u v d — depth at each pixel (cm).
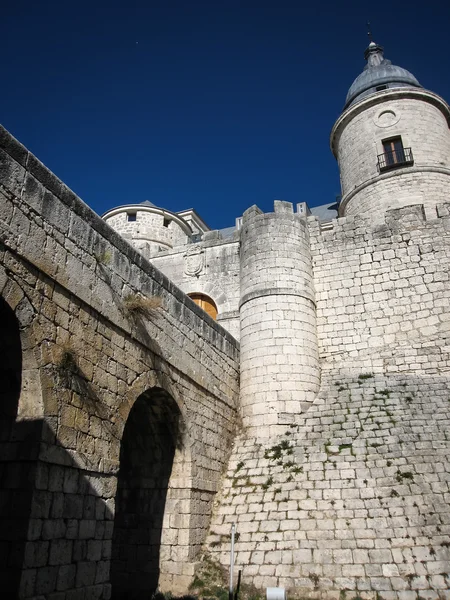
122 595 1215
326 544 1133
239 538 1239
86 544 845
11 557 711
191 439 1327
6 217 779
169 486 1304
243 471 1443
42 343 816
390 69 2906
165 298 1273
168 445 1338
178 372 1301
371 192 2472
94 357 952
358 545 1109
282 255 1812
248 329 1731
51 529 769
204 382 1445
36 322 810
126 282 1101
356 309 1820
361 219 1962
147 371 1142
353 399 1560
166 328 1260
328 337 1808
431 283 1767
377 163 2509
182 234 3469
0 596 690
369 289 1838
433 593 986
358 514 1174
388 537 1105
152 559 1244
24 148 838
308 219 2033
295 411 1555
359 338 1773
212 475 1409
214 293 2150
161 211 3362
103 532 894
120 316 1056
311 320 1764
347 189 2642
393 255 1859
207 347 1505
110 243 1057
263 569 1135
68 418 845
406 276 1811
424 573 1022
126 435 1368
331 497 1236
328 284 1889
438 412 1416
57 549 776
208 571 1195
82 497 854
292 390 1587
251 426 1575
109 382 988
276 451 1452
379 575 1042
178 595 1162
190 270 2244
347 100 2947
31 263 816
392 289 1809
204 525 1311
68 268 906
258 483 1378
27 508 732
